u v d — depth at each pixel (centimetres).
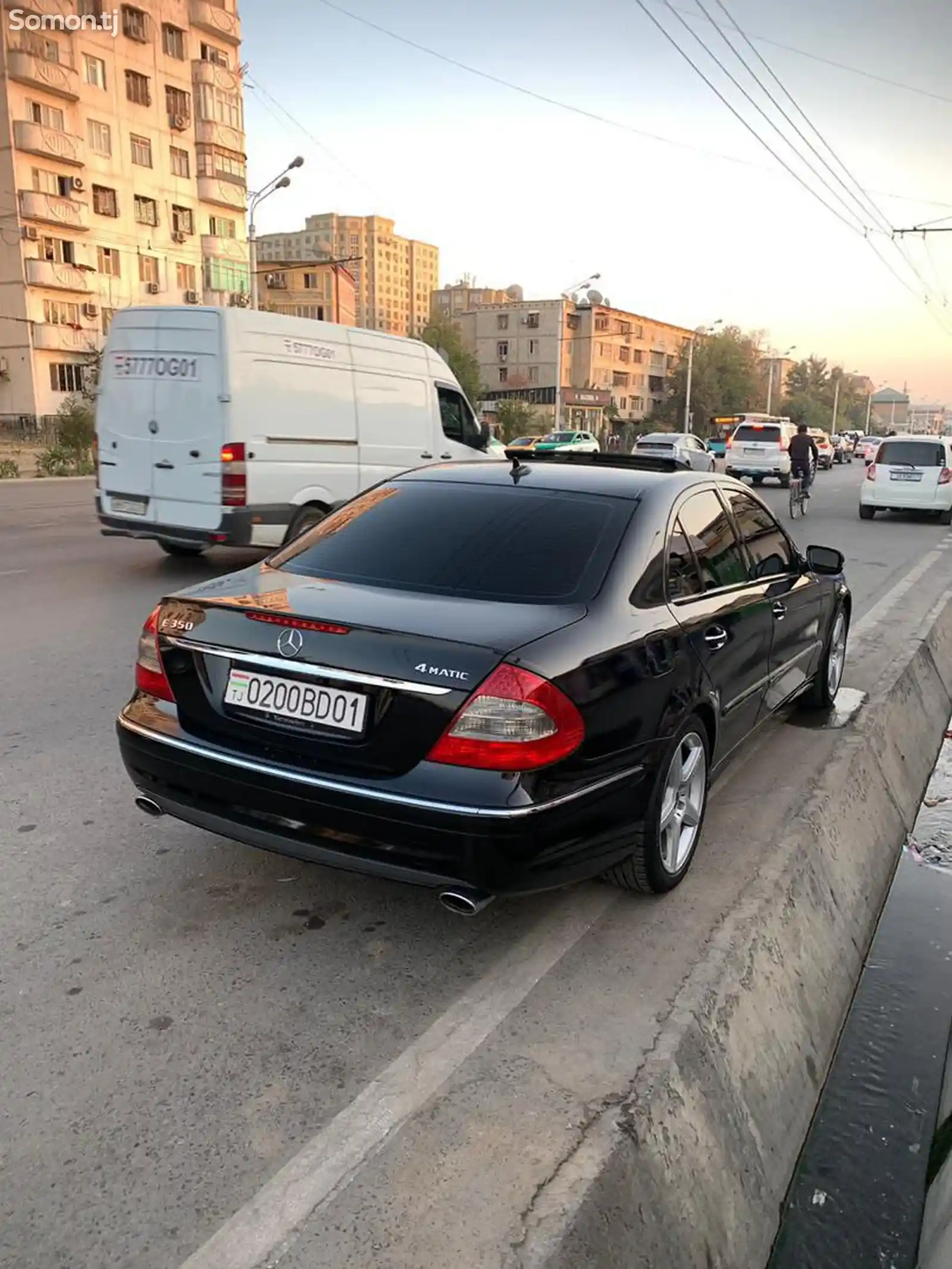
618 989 294
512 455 451
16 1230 205
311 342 1007
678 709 329
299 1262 197
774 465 2895
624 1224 214
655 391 10200
